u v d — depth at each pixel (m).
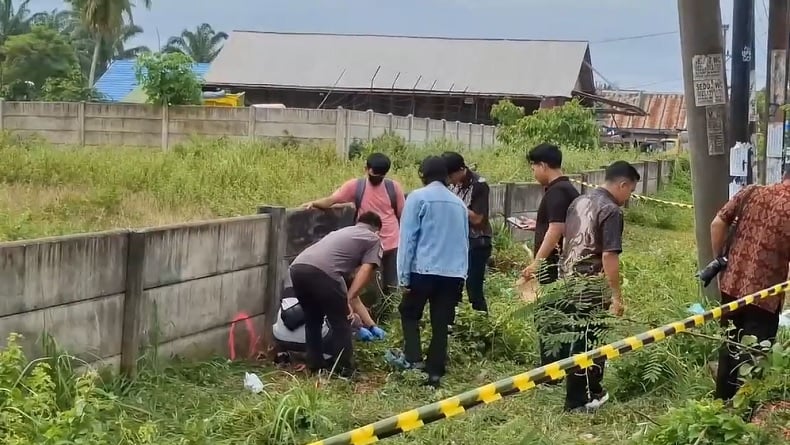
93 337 5.66
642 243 14.59
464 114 44.56
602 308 5.81
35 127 22.92
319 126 20.72
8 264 5.04
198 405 5.62
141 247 5.91
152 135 22.14
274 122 21.08
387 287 8.38
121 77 55.34
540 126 28.34
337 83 45.00
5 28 65.31
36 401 4.67
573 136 28.50
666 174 25.44
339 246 6.70
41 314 5.29
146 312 6.04
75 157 16.42
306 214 7.73
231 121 21.47
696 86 7.65
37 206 12.01
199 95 23.41
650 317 7.23
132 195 13.48
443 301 6.61
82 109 22.55
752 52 8.91
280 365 7.01
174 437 5.00
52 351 5.27
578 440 5.23
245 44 47.72
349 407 5.85
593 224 5.89
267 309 7.23
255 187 14.33
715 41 7.62
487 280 9.74
